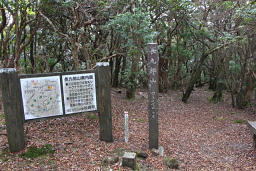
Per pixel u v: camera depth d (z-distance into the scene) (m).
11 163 3.29
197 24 9.98
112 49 8.72
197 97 11.91
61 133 4.46
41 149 3.69
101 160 3.64
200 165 4.13
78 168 3.34
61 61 9.70
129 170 3.42
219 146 5.24
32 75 3.63
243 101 9.31
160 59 12.00
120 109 7.84
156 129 4.25
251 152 4.71
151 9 8.95
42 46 9.09
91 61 7.21
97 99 4.21
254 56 8.70
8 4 5.89
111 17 7.27
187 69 14.07
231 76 10.30
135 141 4.69
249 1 7.89
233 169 4.04
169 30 11.20
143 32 6.28
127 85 9.49
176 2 8.44
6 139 3.98
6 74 3.40
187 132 6.18
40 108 3.75
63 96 3.92
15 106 3.50
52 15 7.10
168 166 3.84
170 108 9.05
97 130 4.91
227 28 9.81
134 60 9.18
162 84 12.33
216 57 11.43
